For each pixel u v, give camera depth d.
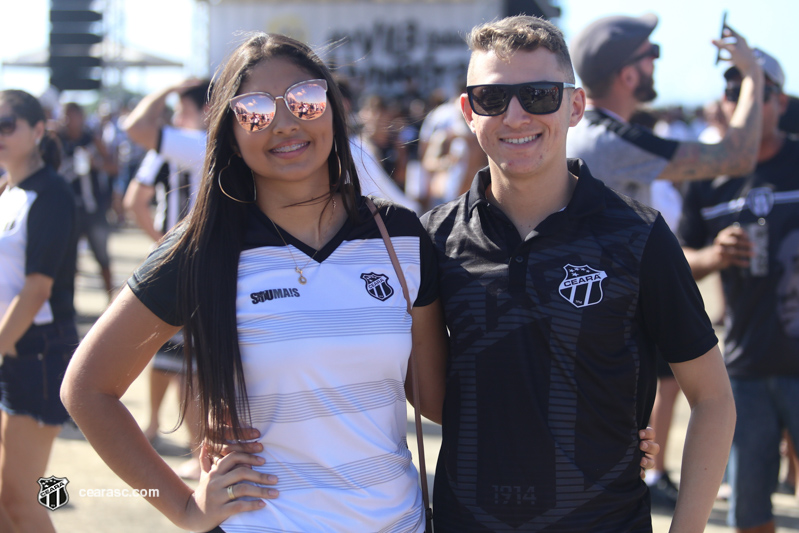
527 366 1.74
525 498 1.72
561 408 1.73
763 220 3.05
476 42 1.88
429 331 1.90
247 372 1.65
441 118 9.38
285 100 1.68
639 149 2.83
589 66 2.97
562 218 1.77
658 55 2.99
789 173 3.05
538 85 1.77
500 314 1.77
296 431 1.65
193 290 1.64
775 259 2.99
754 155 2.84
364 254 1.75
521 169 1.79
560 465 1.71
